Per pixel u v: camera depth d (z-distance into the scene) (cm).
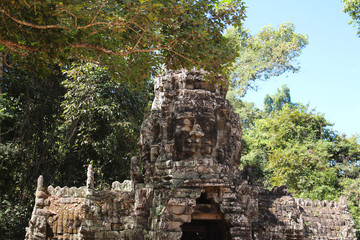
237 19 1466
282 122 4025
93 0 1155
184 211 1664
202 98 1861
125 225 1781
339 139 4012
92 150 2945
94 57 1522
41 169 2898
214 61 1416
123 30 1255
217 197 1716
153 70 1529
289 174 3494
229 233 1702
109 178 2998
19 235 2655
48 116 2862
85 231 1739
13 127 2648
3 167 2650
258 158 4094
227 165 1842
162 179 1759
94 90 2695
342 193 3388
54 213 1848
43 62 1338
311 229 2186
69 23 1193
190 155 1784
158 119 1891
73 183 2964
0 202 2734
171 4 1252
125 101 2783
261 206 1908
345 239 2284
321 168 3569
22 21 1162
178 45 1398
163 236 1627
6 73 2656
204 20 1367
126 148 2898
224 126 1892
